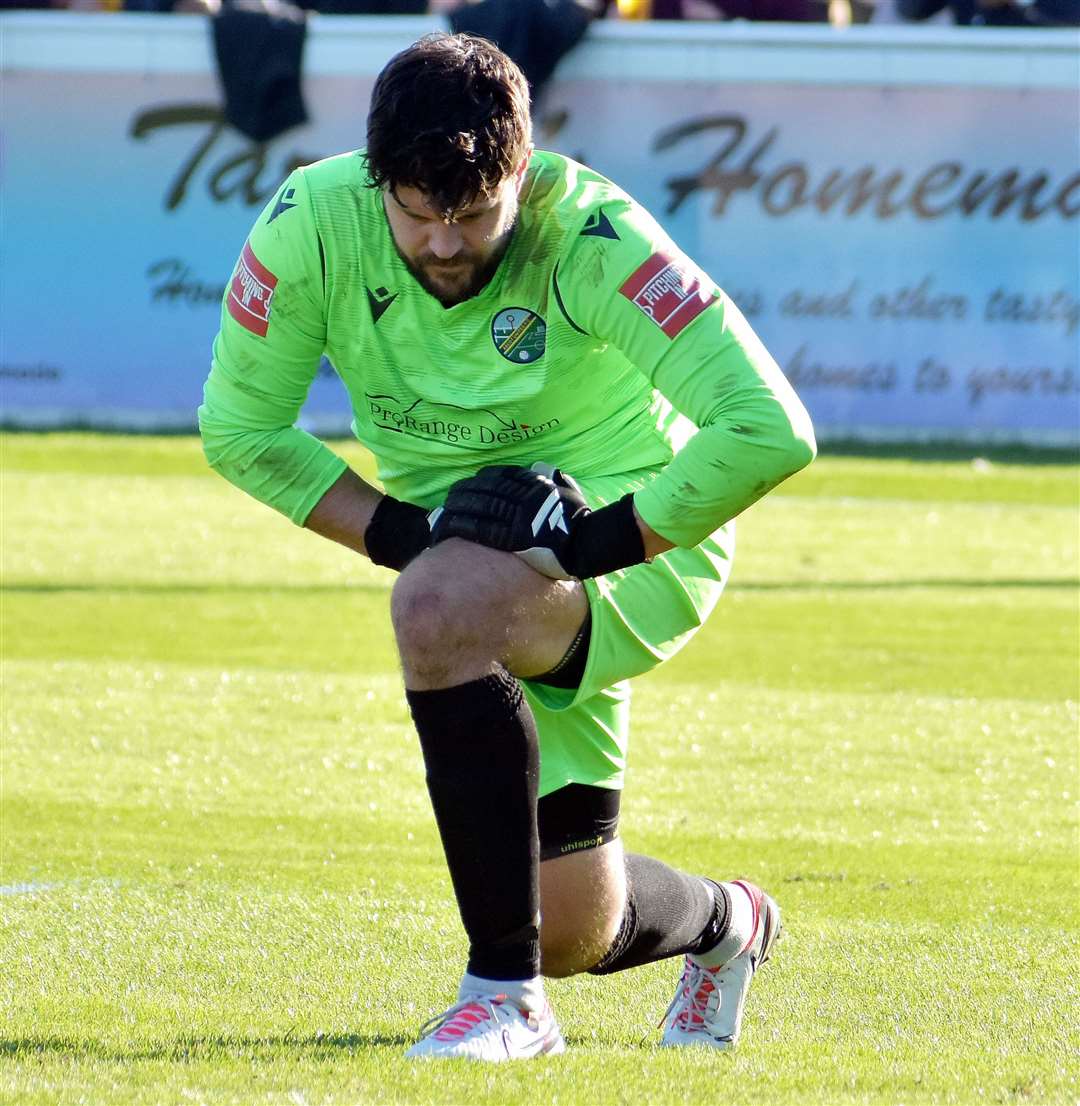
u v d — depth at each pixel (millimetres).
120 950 13727
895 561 41156
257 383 11047
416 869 17094
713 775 21703
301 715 24703
